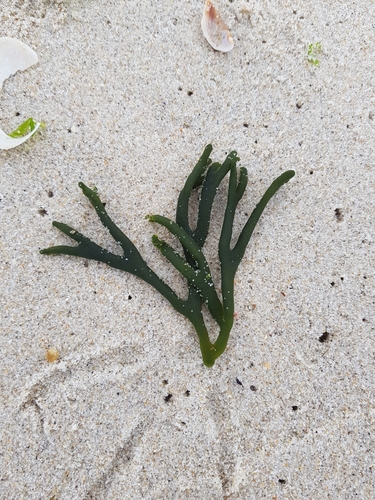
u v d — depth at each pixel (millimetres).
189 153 271
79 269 255
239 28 280
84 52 270
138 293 255
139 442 241
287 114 279
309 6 285
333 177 277
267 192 259
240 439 246
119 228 258
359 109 283
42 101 265
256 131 277
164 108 272
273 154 276
